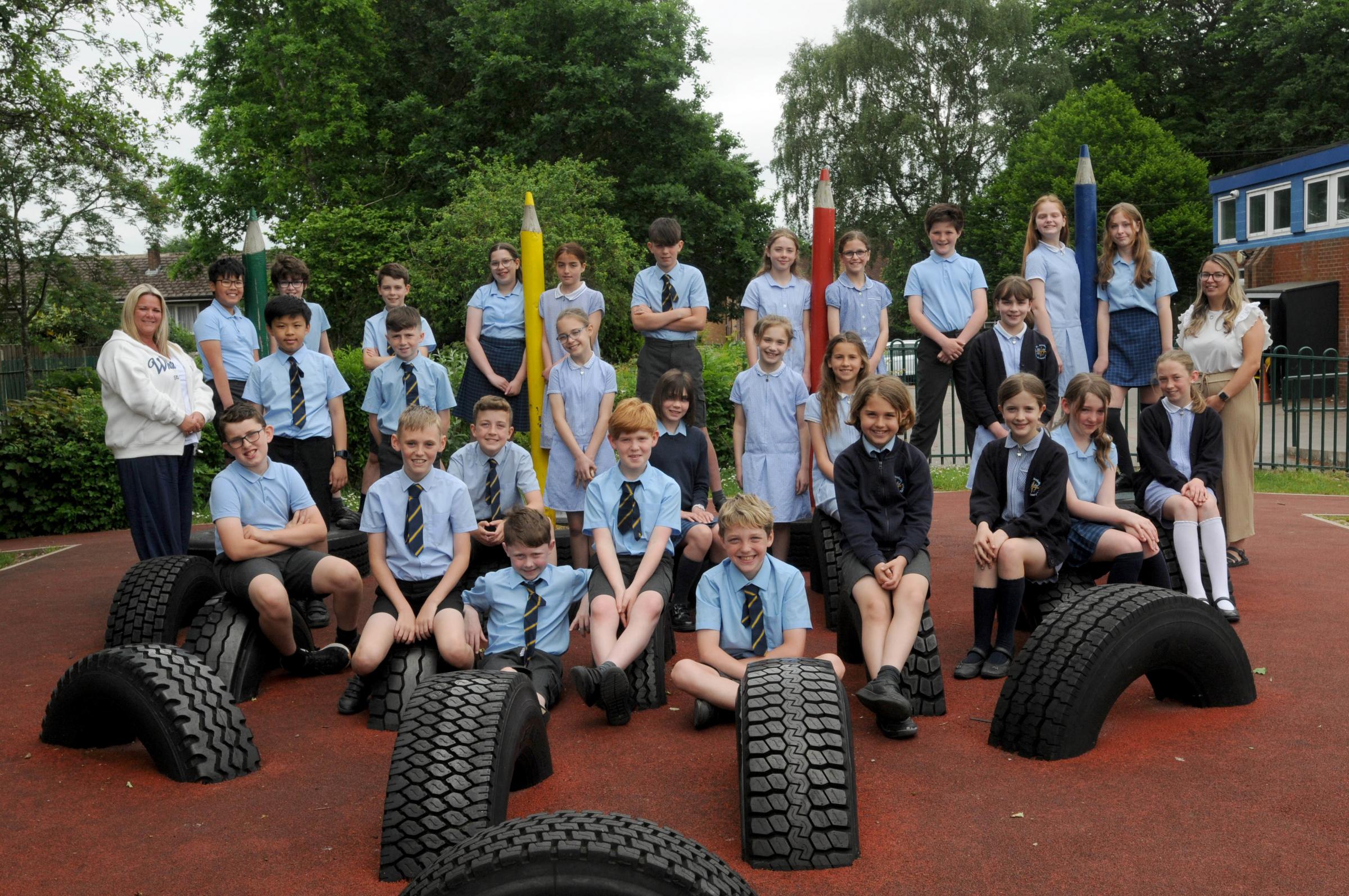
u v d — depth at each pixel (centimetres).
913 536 416
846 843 280
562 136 2684
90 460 991
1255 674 433
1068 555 471
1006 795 322
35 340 2866
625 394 1295
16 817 326
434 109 2730
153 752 357
